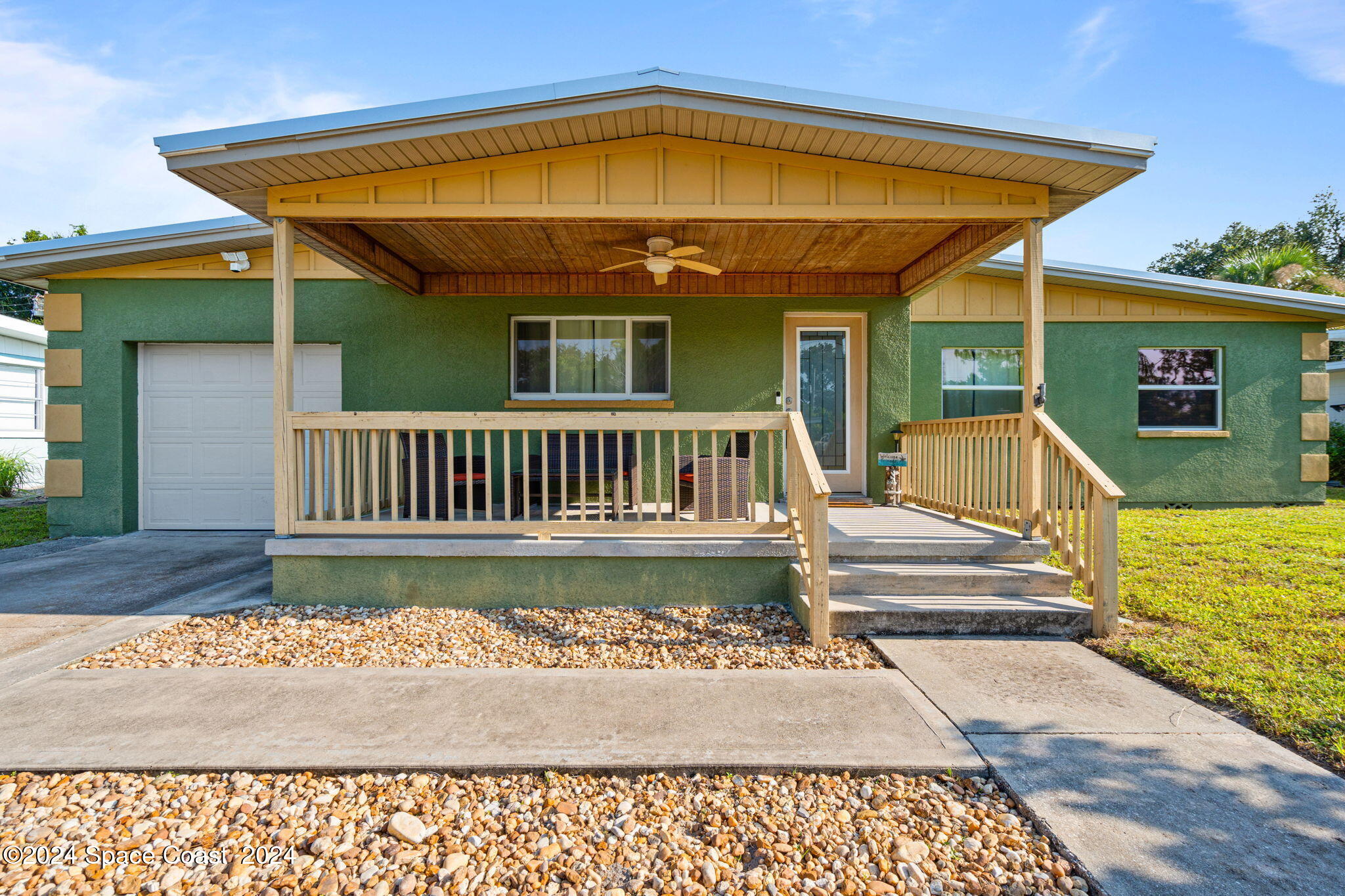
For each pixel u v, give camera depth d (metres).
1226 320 9.31
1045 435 4.86
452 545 4.73
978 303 9.12
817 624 4.01
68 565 6.17
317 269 7.32
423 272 7.22
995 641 4.09
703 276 7.34
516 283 7.23
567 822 2.29
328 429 4.87
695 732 2.83
